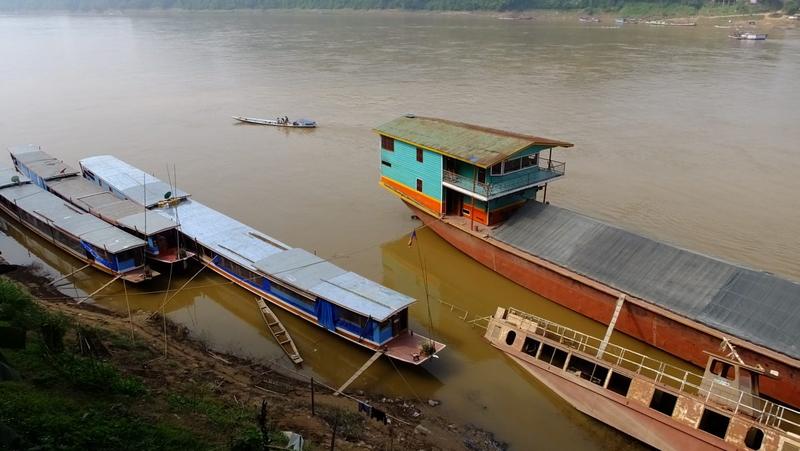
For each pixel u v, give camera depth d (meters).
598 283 28.92
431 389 25.00
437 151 34.84
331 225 41.19
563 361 25.84
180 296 32.12
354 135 62.19
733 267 27.42
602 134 59.31
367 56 110.44
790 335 23.89
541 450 21.83
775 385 23.66
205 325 29.48
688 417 21.14
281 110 72.31
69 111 71.56
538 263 31.20
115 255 31.83
